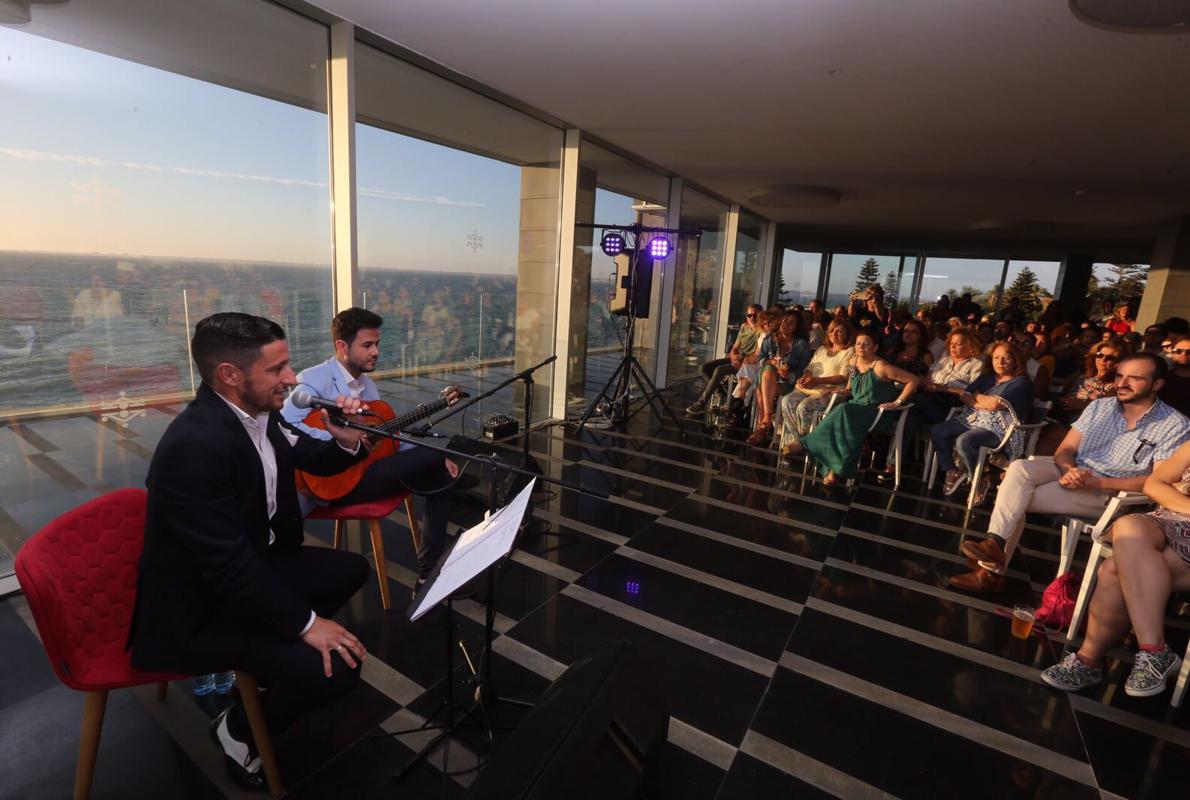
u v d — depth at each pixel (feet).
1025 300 43.14
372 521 7.40
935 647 7.47
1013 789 5.35
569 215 16.40
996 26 8.25
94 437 7.96
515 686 6.32
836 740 5.84
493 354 15.35
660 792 5.11
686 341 25.81
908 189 21.74
